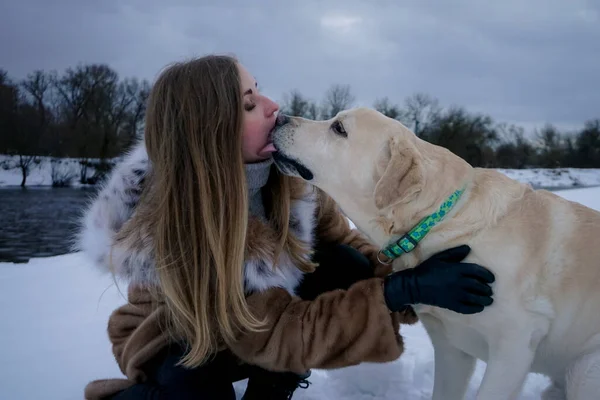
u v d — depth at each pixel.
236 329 2.00
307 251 2.33
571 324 1.96
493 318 1.94
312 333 1.98
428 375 2.71
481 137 41.47
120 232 2.07
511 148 43.94
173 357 2.08
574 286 1.95
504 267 1.93
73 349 3.11
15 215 15.09
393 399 2.54
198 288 1.97
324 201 2.69
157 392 2.01
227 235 1.96
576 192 12.30
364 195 2.20
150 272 2.04
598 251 1.97
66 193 23.12
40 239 10.91
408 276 1.97
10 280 4.93
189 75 2.02
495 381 1.95
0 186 27.55
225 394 2.10
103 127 34.47
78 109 35.84
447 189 2.05
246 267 2.03
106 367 2.84
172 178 1.96
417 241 2.06
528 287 1.94
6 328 3.52
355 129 2.21
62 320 3.65
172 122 1.98
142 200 2.06
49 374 2.77
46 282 4.77
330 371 2.80
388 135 2.17
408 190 2.01
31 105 34.59
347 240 2.77
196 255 1.96
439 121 41.09
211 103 1.97
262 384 2.27
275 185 2.30
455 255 1.97
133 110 36.69
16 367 2.87
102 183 2.46
